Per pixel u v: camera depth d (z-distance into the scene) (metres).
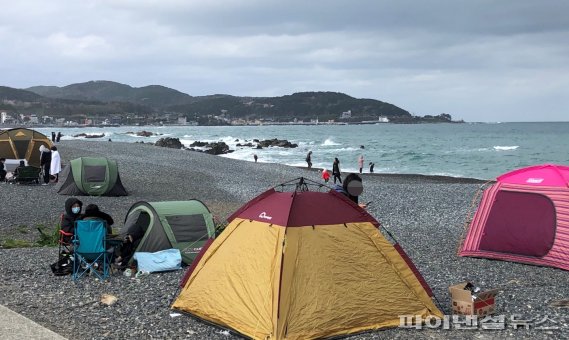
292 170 42.38
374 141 109.88
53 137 64.69
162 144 83.50
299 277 7.54
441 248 13.62
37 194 22.08
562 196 11.93
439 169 54.84
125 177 30.28
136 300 8.93
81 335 7.29
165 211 11.89
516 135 142.50
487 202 12.90
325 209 8.16
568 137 128.38
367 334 7.44
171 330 7.59
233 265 8.10
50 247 13.31
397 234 15.69
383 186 30.70
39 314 8.14
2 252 12.54
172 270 10.98
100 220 10.70
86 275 10.43
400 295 8.02
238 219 8.59
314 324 7.29
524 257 11.91
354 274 7.84
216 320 7.82
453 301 8.28
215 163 45.28
